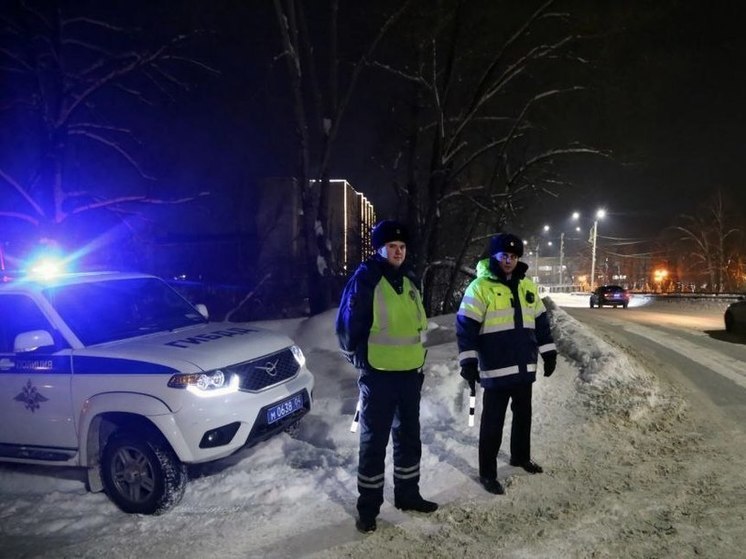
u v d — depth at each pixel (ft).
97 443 16.70
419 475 15.23
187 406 15.15
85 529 14.96
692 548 12.44
